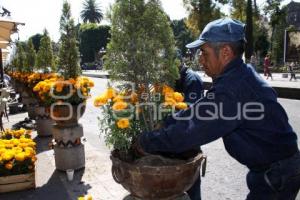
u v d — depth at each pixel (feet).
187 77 11.39
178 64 8.79
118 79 8.62
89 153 20.20
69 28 17.81
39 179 16.22
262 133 6.61
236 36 6.66
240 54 6.86
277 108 6.69
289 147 6.75
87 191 14.65
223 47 6.72
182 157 8.04
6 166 14.42
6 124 29.78
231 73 6.61
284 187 6.76
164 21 8.57
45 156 20.04
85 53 216.74
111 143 8.18
